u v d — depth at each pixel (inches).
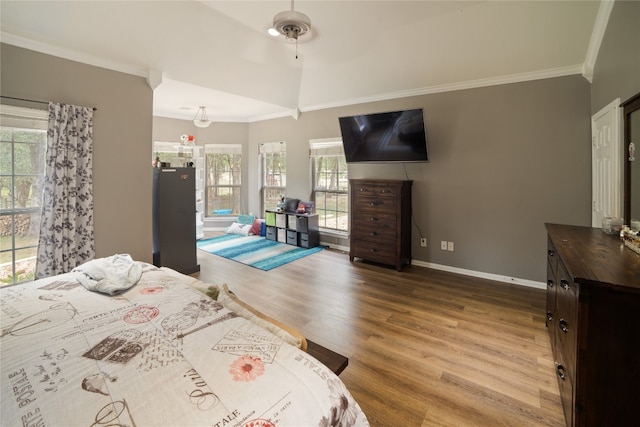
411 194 172.6
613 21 92.4
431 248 168.6
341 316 114.0
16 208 105.0
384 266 173.2
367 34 126.8
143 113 131.5
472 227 155.3
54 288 69.1
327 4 106.0
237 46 132.7
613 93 93.2
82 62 113.8
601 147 109.1
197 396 35.9
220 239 239.8
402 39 129.8
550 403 71.0
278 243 226.7
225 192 269.1
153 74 130.6
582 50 118.0
